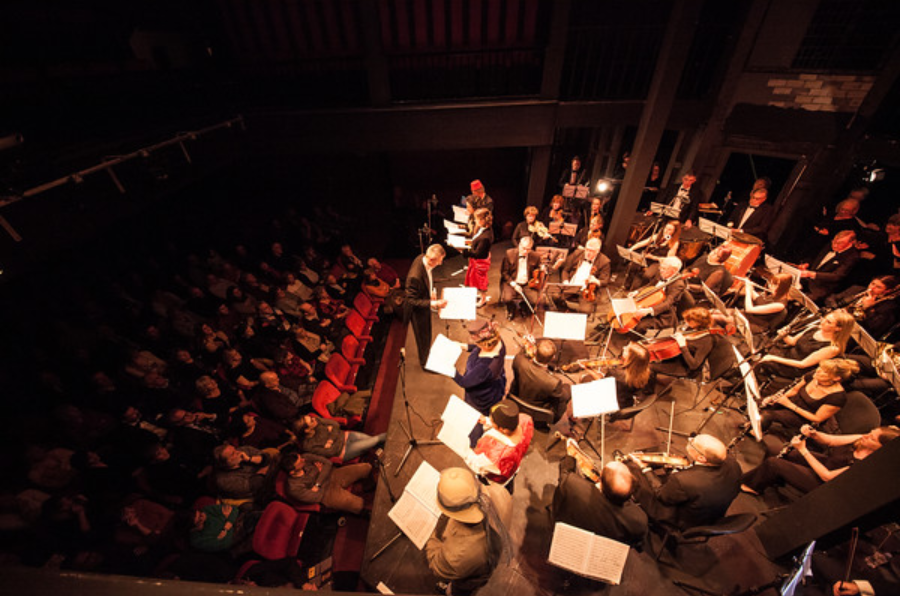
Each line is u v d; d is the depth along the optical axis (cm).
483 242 652
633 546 340
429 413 538
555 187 1117
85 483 465
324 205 1202
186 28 839
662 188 949
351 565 479
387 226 1190
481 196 780
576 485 311
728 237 648
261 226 1044
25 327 626
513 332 648
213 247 932
